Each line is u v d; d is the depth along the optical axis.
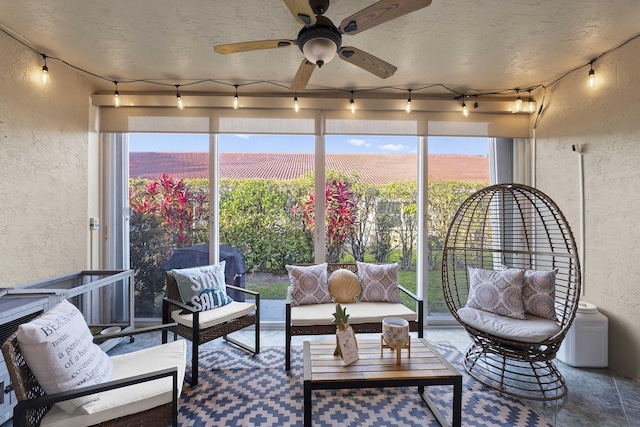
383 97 3.29
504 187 2.57
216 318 2.41
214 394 2.13
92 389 1.26
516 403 2.04
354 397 2.11
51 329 1.33
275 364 2.55
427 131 3.26
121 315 3.26
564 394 2.10
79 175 2.90
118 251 3.28
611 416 1.91
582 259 2.73
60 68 2.68
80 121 2.90
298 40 1.72
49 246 2.59
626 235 2.39
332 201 3.40
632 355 2.34
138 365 1.70
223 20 2.08
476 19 2.06
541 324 2.21
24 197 2.37
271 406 2.00
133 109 3.13
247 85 3.08
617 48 2.42
